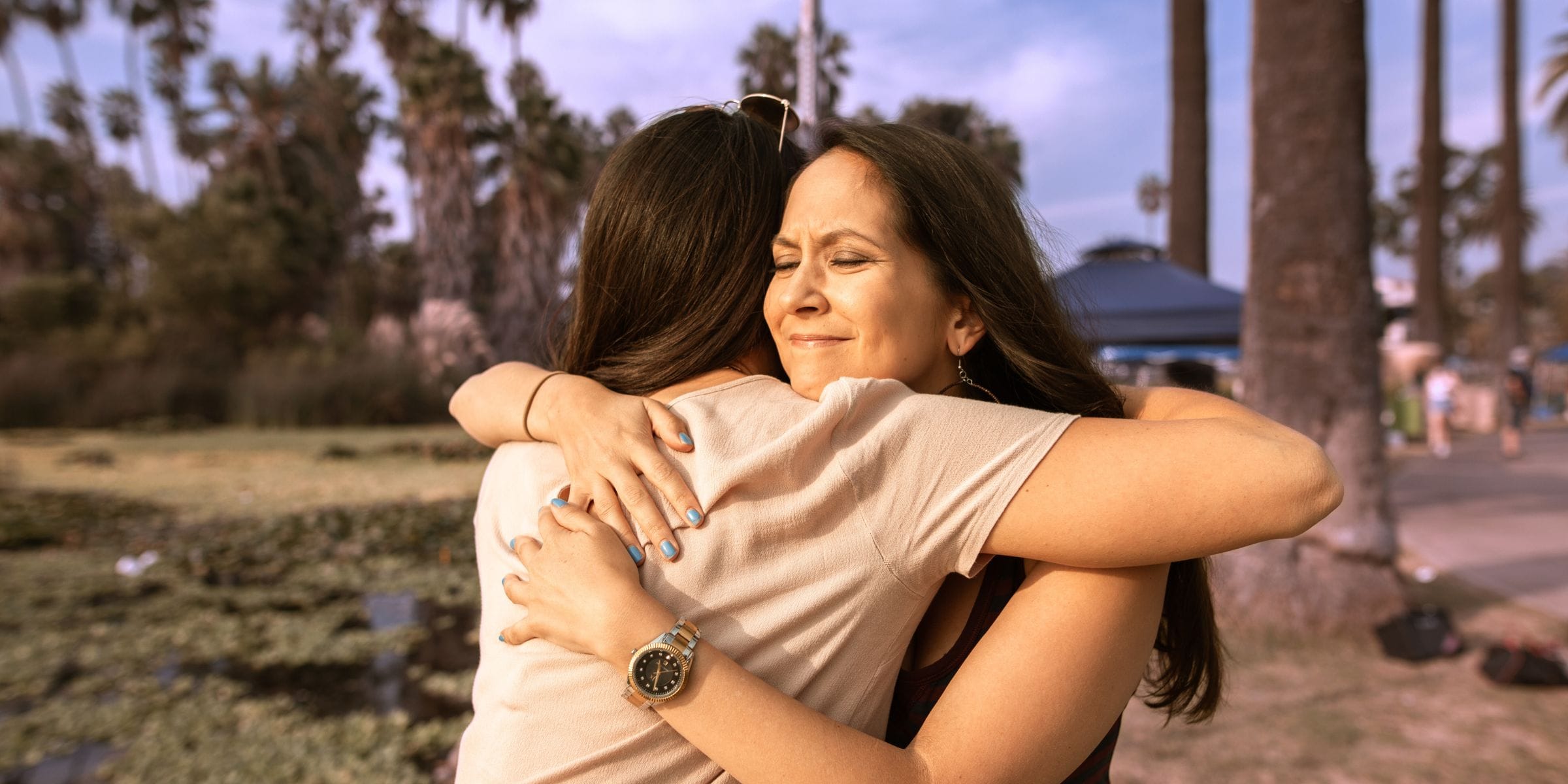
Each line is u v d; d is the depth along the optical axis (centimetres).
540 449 102
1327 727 348
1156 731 350
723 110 116
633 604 81
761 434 88
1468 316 5050
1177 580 114
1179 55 962
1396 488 985
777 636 83
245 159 3481
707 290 103
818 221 97
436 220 2456
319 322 3259
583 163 2270
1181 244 963
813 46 379
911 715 95
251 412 2291
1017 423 85
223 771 340
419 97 2383
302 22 4084
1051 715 82
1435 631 416
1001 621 88
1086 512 79
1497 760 317
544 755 84
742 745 77
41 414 2242
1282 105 459
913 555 83
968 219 99
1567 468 1159
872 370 97
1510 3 2334
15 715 402
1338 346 455
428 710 408
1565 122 2470
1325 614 448
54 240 3731
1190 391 107
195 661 479
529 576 88
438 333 2398
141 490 1151
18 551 783
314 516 883
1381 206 5016
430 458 1538
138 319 2661
